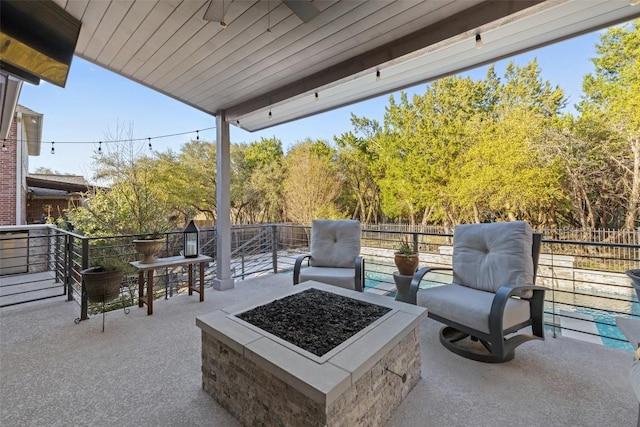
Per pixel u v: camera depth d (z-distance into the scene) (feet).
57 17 7.00
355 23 7.56
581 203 27.78
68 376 6.57
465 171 32.78
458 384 6.25
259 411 4.90
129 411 5.46
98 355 7.52
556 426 5.00
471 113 33.68
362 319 6.19
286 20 7.49
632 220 25.50
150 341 8.33
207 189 38.45
